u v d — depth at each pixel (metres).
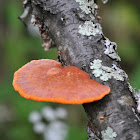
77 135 0.47
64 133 0.46
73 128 0.48
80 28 0.28
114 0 0.44
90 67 0.27
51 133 0.46
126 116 0.25
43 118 0.48
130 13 0.47
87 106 0.26
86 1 0.29
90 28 0.28
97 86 0.26
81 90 0.26
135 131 0.25
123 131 0.25
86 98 0.25
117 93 0.26
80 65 0.27
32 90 0.26
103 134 0.26
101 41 0.28
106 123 0.26
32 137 0.48
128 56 0.46
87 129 0.28
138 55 0.46
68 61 0.28
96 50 0.27
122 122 0.25
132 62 0.45
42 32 0.33
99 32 0.28
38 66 0.29
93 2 0.29
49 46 0.34
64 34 0.28
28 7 0.34
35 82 0.27
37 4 0.29
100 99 0.26
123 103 0.26
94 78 0.27
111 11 0.42
